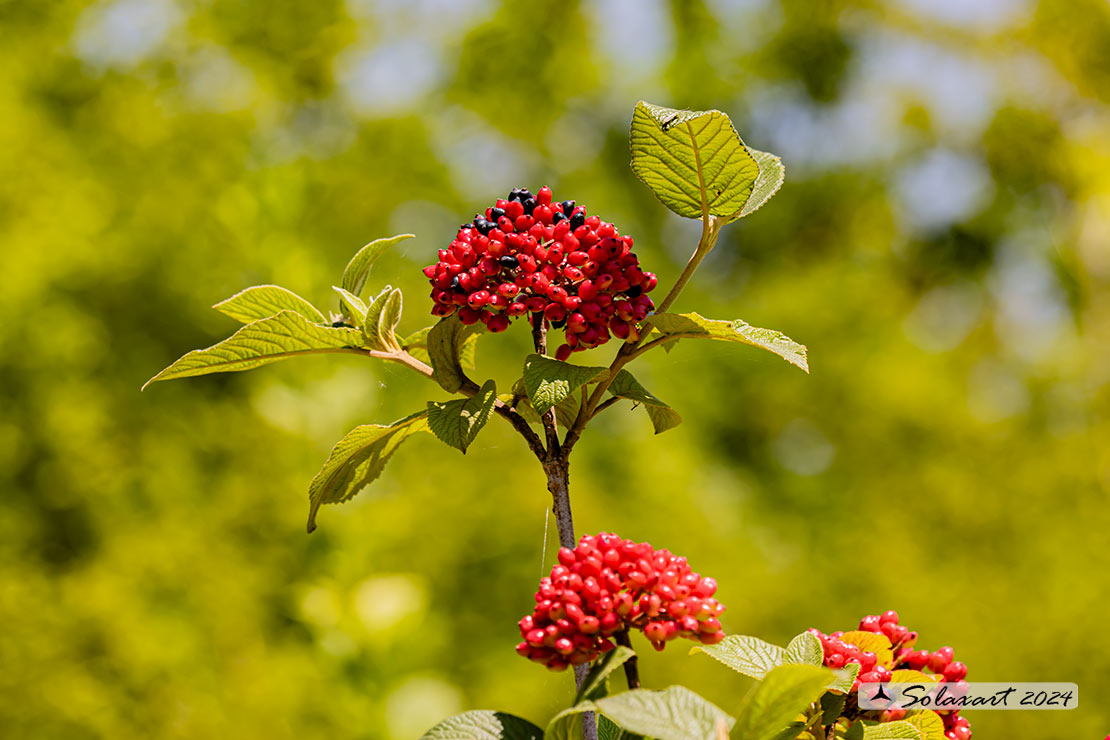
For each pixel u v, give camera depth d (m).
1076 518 8.23
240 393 5.59
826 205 11.45
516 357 7.68
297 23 7.58
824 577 8.16
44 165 5.44
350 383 4.73
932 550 8.27
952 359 9.86
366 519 4.52
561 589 1.27
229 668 4.64
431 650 4.28
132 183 5.69
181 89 6.40
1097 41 10.20
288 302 1.83
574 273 1.59
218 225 5.46
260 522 4.70
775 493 9.27
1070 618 7.31
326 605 3.98
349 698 3.87
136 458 5.26
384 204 7.84
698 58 11.05
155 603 4.78
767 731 1.13
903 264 11.46
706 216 1.71
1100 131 10.38
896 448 9.12
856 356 9.59
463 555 6.36
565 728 1.30
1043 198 10.85
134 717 4.65
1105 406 9.10
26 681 4.67
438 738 1.34
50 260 5.31
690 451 8.43
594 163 10.42
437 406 1.60
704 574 7.43
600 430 7.87
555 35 9.95
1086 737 6.92
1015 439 8.85
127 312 5.65
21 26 6.01
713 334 1.60
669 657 6.88
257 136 6.48
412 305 7.58
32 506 5.15
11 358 5.12
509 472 6.82
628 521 7.34
